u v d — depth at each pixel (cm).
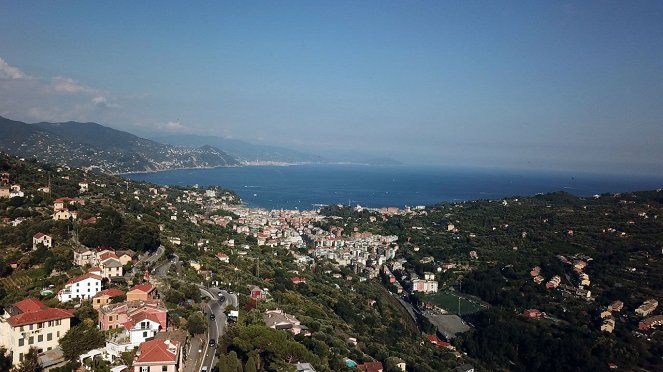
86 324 12738
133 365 10944
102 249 19662
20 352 11294
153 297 15700
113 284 16775
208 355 13238
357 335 19775
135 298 15062
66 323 12038
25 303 12406
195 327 14350
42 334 11612
